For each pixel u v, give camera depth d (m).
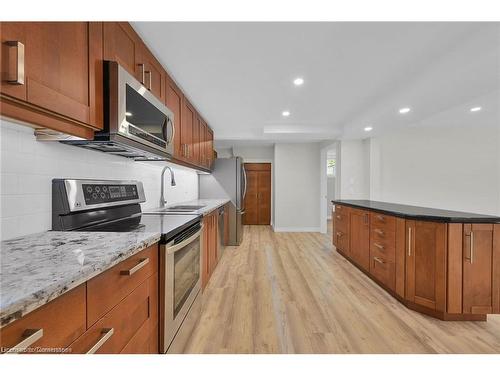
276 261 3.77
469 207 5.11
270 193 7.25
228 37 1.82
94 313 0.82
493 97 3.07
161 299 1.38
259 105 3.43
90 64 1.16
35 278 0.67
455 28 1.73
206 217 2.76
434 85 2.34
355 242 3.44
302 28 1.72
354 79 2.58
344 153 5.43
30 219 1.24
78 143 1.41
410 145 5.21
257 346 1.75
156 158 2.18
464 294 2.07
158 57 2.10
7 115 0.82
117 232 1.32
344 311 2.25
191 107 3.19
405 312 2.25
